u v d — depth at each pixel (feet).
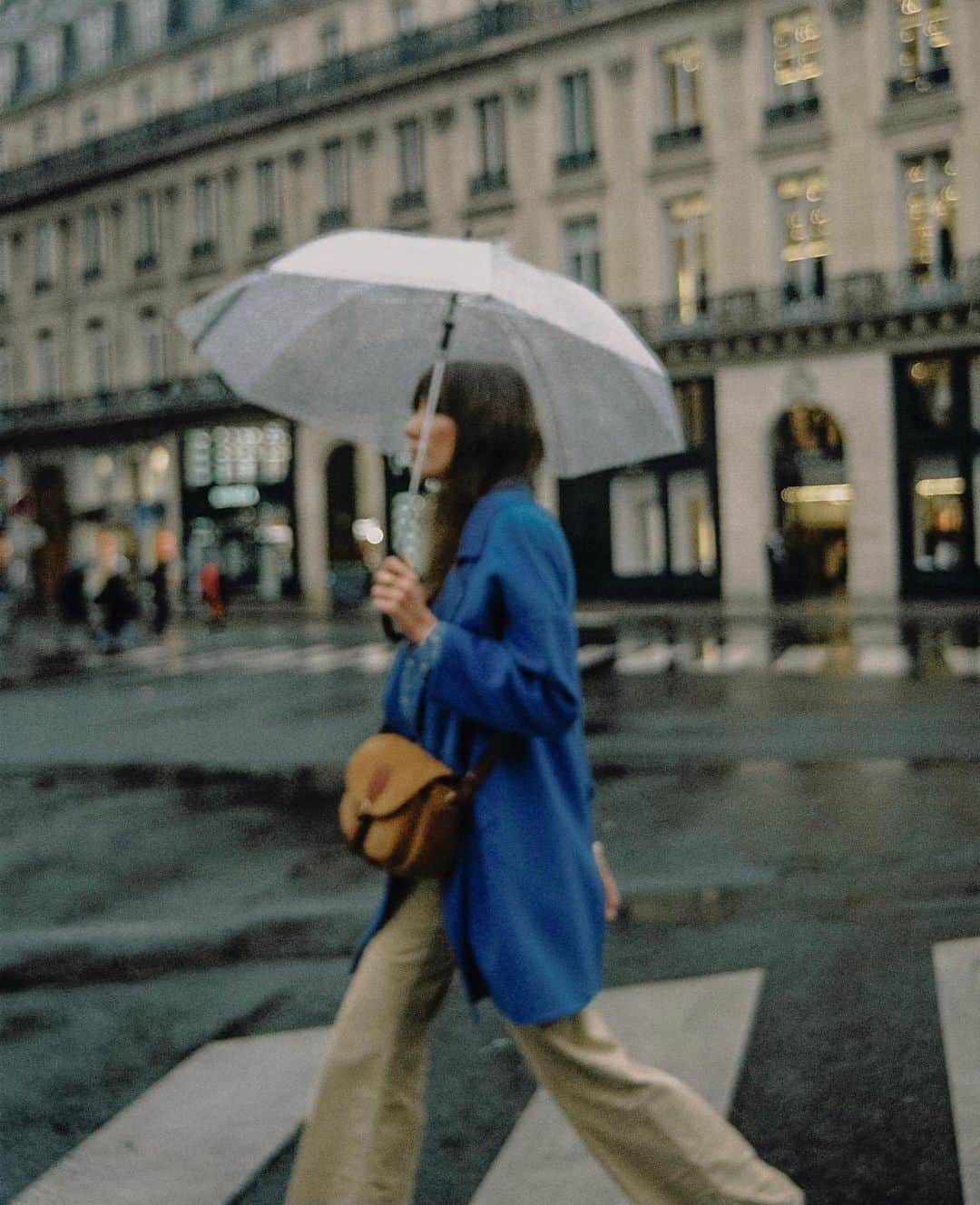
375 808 7.66
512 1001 7.49
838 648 61.16
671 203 109.40
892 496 99.04
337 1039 8.06
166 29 144.97
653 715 39.19
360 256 8.90
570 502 115.65
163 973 16.11
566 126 114.21
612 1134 7.83
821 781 27.30
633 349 9.57
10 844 24.07
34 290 158.51
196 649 75.92
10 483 163.43
